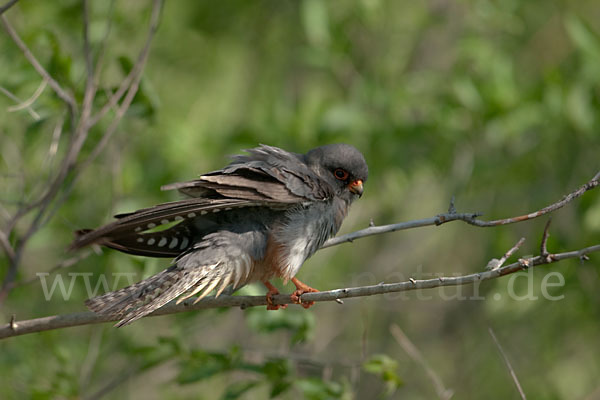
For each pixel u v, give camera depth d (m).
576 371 15.20
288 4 16.73
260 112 14.71
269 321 9.94
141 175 11.98
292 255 8.09
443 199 16.33
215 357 9.59
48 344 11.63
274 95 16.38
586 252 6.48
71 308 12.43
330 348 15.48
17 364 11.19
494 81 13.43
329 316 15.77
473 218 7.52
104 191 11.80
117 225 6.64
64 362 10.44
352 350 15.48
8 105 10.02
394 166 13.72
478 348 15.51
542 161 14.31
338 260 16.27
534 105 13.25
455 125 13.63
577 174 13.86
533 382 14.98
